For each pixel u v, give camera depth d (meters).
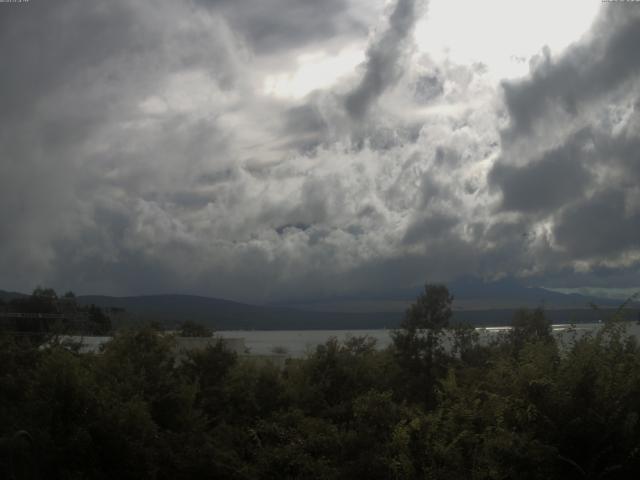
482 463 7.98
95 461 8.71
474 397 9.39
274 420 11.16
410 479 8.24
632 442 8.00
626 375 8.59
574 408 8.25
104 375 10.73
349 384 12.69
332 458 9.42
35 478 8.20
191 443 10.05
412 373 15.08
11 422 8.51
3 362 11.10
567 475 8.12
